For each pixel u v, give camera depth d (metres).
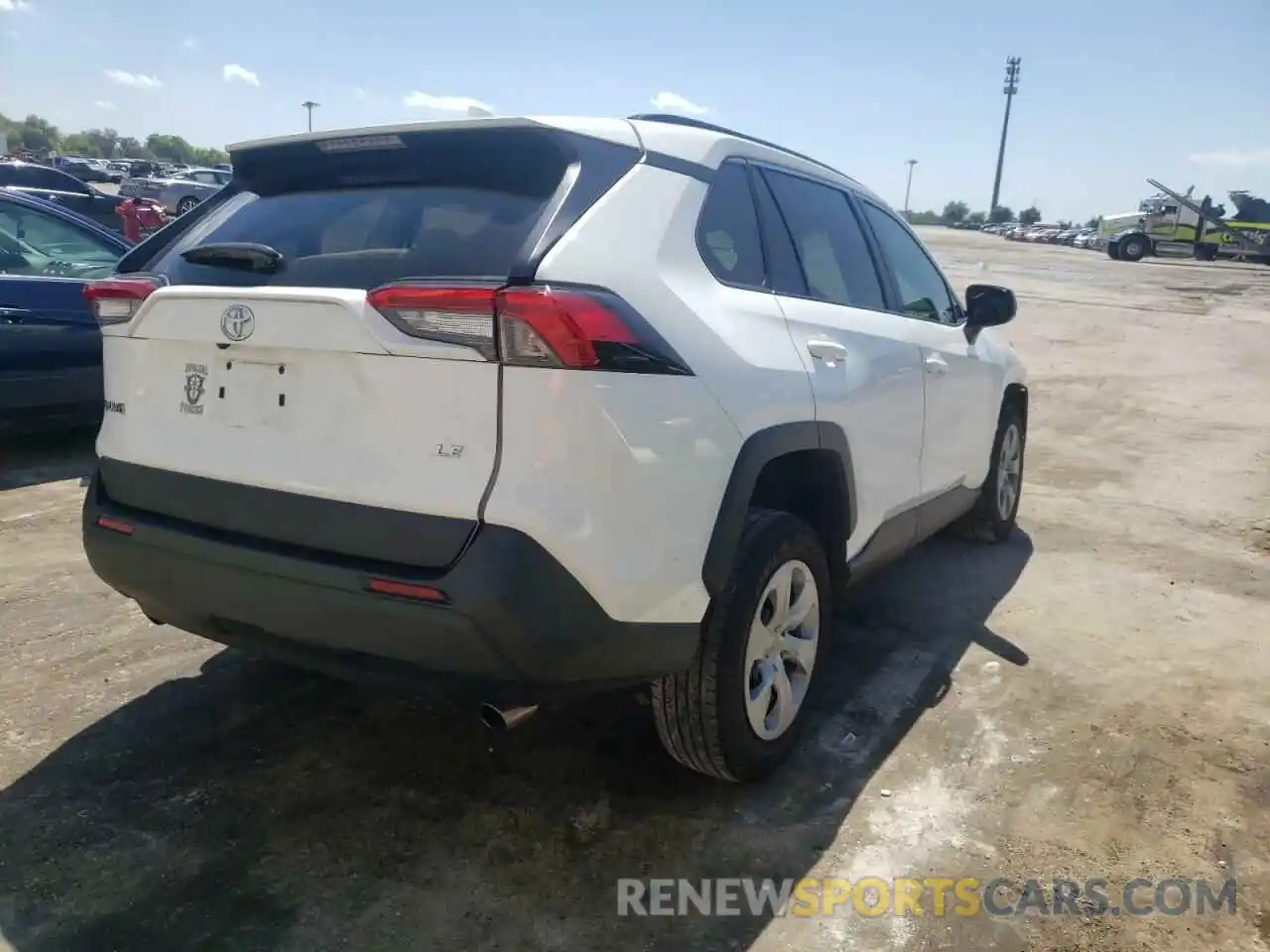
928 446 3.93
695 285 2.61
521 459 2.14
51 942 2.22
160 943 2.23
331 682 3.47
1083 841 2.69
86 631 3.80
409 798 2.80
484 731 3.18
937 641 4.00
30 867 2.46
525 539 2.13
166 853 2.54
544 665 2.21
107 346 2.79
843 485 3.16
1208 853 2.65
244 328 2.40
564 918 2.36
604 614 2.24
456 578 2.12
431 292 2.15
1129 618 4.29
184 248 2.81
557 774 2.95
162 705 3.28
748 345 2.69
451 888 2.45
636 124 2.70
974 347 4.54
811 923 2.36
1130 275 28.17
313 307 2.29
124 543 2.62
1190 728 3.31
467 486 2.16
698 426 2.43
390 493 2.22
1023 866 2.58
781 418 2.74
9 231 5.82
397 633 2.21
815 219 3.40
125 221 15.20
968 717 3.36
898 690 3.55
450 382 2.17
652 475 2.30
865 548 3.47
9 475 5.85
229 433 2.47
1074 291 21.81
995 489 5.09
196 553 2.47
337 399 2.30
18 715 3.18
